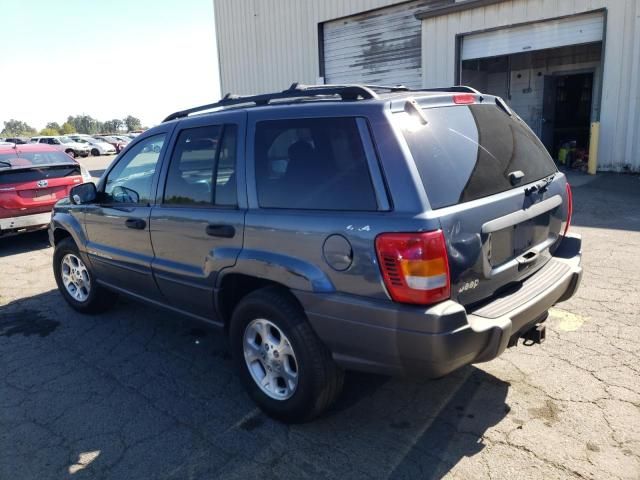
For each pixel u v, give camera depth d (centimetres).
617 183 1045
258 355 325
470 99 323
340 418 322
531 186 314
